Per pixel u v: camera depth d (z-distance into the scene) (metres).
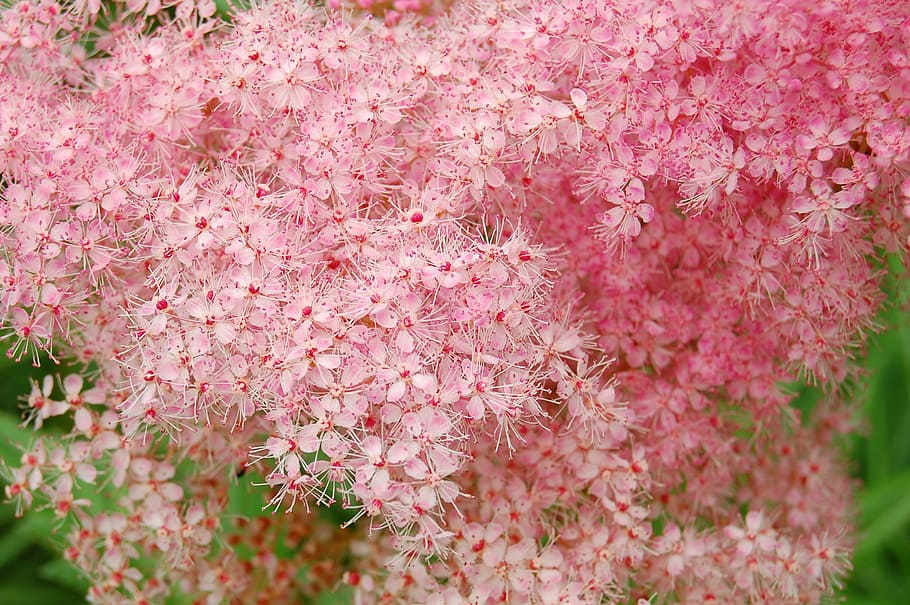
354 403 0.26
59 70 0.30
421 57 0.29
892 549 0.39
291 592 0.32
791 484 0.33
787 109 0.28
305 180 0.28
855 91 0.28
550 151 0.28
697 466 0.31
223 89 0.28
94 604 0.31
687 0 0.28
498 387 0.27
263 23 0.29
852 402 0.35
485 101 0.28
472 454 0.28
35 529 0.35
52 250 0.28
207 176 0.28
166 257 0.27
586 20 0.28
